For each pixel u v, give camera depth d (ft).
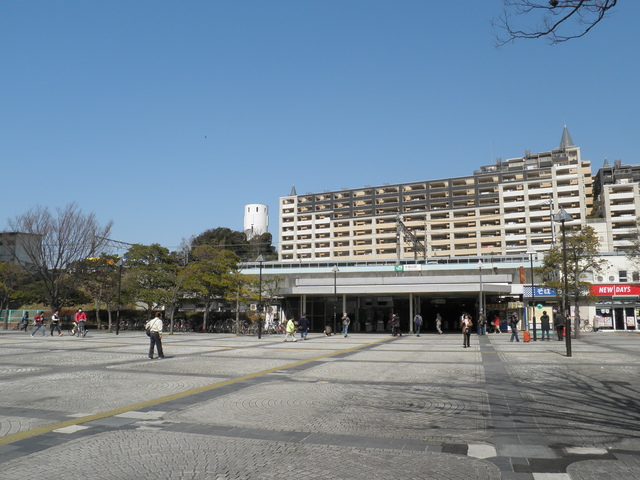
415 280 135.44
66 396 33.73
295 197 421.59
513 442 22.66
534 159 357.61
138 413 28.35
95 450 20.94
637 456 20.58
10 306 175.83
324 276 171.73
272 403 31.55
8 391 35.76
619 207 309.42
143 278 140.67
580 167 334.03
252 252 311.47
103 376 43.93
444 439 23.12
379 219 383.65
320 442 22.47
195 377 43.60
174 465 19.01
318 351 72.23
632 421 26.81
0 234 167.73
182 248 169.78
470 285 128.26
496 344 88.22
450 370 48.98
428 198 372.38
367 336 120.06
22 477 17.54
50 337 107.45
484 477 17.99
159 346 60.80
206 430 24.57
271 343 91.15
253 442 22.38
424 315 165.37
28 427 24.95
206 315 143.84
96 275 146.72
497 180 353.72
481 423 26.30
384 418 27.40
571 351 67.62
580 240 110.11
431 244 357.82
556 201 332.80
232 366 52.24
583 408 30.19
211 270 140.56
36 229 143.74
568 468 18.99
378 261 215.31
